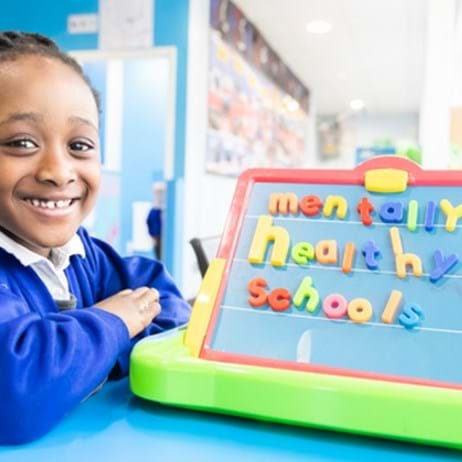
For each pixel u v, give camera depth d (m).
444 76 2.43
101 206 3.29
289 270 0.54
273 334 0.51
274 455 0.41
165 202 2.92
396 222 0.54
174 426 0.46
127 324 0.53
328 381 0.44
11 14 3.11
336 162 8.16
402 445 0.43
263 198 0.60
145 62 3.51
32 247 0.58
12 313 0.49
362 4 3.56
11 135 0.51
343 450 0.42
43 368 0.44
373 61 5.01
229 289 0.54
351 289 0.52
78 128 0.53
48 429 0.44
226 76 3.46
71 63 0.57
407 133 8.02
